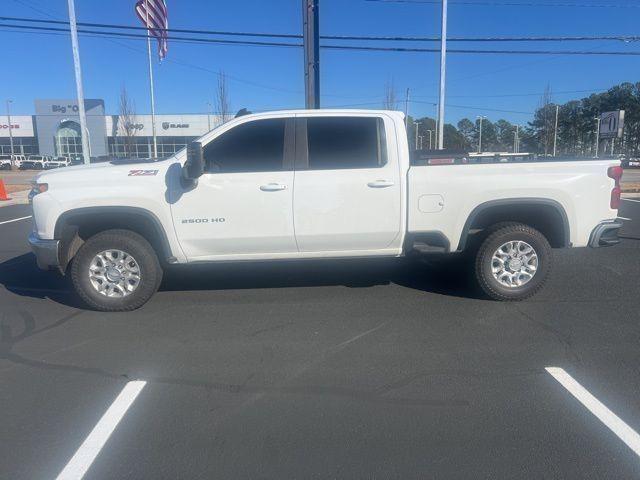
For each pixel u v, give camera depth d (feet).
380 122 18.75
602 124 42.57
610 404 12.03
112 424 11.34
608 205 19.24
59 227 17.98
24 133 223.51
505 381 13.23
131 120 182.29
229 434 10.91
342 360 14.58
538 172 18.85
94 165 19.31
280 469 9.73
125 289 18.67
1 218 47.21
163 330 16.97
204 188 18.17
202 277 23.20
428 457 10.05
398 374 13.69
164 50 70.69
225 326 17.28
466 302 19.57
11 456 10.21
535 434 10.82
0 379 13.56
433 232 18.93
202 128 203.00
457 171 18.70
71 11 52.80
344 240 18.89
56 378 13.60
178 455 10.19
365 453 10.19
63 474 9.66
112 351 15.33
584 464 9.83
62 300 20.26
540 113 208.03
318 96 35.76
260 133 18.56
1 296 20.84
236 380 13.42
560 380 13.26
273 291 21.08
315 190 18.40
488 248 19.08
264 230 18.51
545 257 19.21
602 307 18.98
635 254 28.35
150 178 18.11
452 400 12.27
